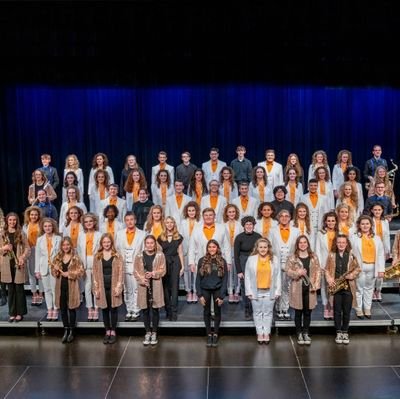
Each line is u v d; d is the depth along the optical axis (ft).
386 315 34.60
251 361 31.04
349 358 31.22
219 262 32.30
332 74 53.78
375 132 55.06
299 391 28.17
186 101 55.16
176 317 34.09
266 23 47.50
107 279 32.65
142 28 48.47
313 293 32.07
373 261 34.01
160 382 29.17
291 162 41.32
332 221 34.17
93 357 31.76
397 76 53.88
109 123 55.52
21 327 34.63
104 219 38.24
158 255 32.63
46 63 51.39
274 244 34.12
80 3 48.21
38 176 40.83
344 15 47.01
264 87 54.75
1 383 29.37
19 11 48.29
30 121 55.31
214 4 47.67
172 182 44.50
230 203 38.81
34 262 36.58
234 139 55.47
